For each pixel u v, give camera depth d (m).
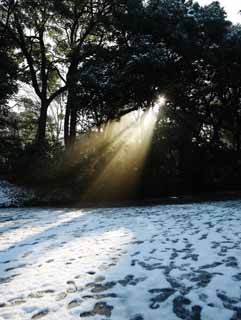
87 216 10.05
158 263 4.58
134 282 3.95
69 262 4.89
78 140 20.77
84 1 21.19
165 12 17.05
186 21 17.12
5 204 14.40
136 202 14.68
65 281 4.11
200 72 18.58
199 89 18.84
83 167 17.69
